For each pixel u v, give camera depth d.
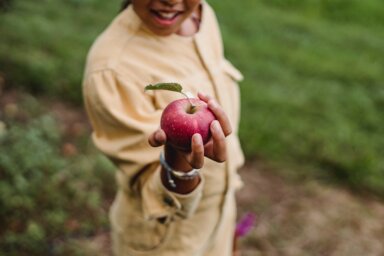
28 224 2.98
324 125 4.29
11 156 3.24
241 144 3.92
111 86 1.51
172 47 1.62
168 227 1.71
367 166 3.82
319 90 4.93
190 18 1.77
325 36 6.48
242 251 3.13
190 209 1.50
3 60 4.49
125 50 1.54
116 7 6.34
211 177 1.67
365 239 3.33
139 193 1.64
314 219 3.42
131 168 1.54
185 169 1.37
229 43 5.66
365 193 3.71
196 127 1.19
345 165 3.82
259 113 4.30
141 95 1.53
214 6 6.83
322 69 5.39
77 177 3.37
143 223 1.72
